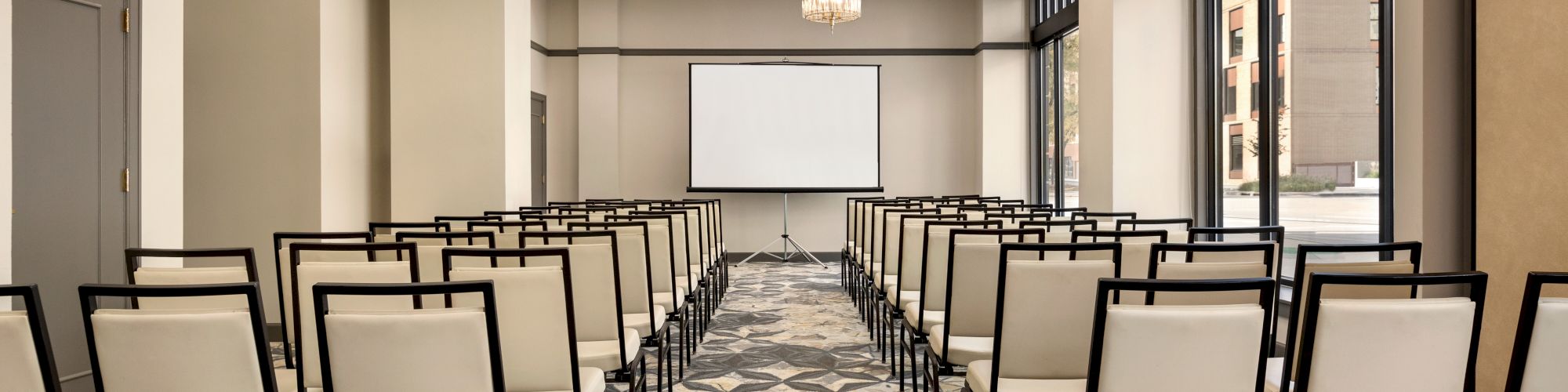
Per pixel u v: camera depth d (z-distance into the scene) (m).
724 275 8.36
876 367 4.85
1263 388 2.20
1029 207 6.30
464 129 7.54
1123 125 7.21
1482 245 3.56
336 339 2.12
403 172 7.53
